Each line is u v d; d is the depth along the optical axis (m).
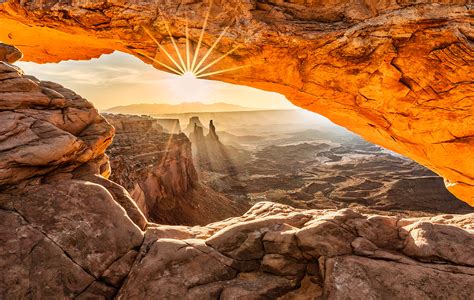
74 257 4.15
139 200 25.00
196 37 9.48
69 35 11.98
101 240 4.44
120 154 28.39
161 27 9.51
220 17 9.04
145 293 3.90
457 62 7.92
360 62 9.02
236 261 4.45
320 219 4.71
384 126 11.51
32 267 3.93
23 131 5.15
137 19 9.37
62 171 5.62
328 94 10.77
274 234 4.59
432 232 4.09
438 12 7.53
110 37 10.57
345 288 3.57
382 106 10.25
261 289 3.97
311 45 8.96
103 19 9.65
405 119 10.34
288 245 4.40
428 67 8.41
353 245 4.15
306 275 4.18
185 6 9.00
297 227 4.98
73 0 9.31
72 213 4.62
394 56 8.52
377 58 8.73
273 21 8.78
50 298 3.74
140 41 10.38
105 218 4.71
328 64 9.43
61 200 4.77
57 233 4.32
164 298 3.85
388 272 3.63
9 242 4.09
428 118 9.80
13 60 7.06
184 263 4.31
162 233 5.17
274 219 5.07
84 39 12.16
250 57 9.72
